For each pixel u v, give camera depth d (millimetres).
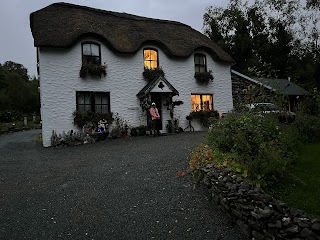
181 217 4262
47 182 6320
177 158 7402
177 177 5867
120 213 4520
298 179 4328
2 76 45094
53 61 13273
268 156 4484
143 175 6238
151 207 4648
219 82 17922
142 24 17453
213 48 17938
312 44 34844
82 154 9547
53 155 9820
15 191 5852
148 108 14562
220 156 5316
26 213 4730
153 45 15906
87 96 14086
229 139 5656
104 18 16297
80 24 14078
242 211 3721
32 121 31250
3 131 21500
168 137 12602
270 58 35312
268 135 5875
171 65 16391
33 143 14086
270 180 4379
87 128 13531
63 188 5824
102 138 13047
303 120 7691
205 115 16672
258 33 37062
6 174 7254
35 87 40875
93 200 5086
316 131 7305
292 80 32250
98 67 14023
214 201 4555
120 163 7535
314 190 3975
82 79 13883
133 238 3791
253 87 8750
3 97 35406
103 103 14492
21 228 4215
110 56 14719
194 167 5684
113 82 14695
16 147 12672
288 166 4945
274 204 3398
